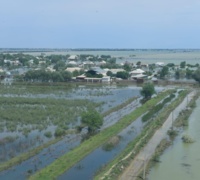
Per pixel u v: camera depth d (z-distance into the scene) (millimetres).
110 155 57031
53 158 55156
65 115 86250
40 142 63906
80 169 50469
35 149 58656
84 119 70438
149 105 99375
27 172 48938
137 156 55688
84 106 100500
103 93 128375
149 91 114812
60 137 67000
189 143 63812
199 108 96688
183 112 89312
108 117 86812
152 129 72125
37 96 119688
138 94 126250
